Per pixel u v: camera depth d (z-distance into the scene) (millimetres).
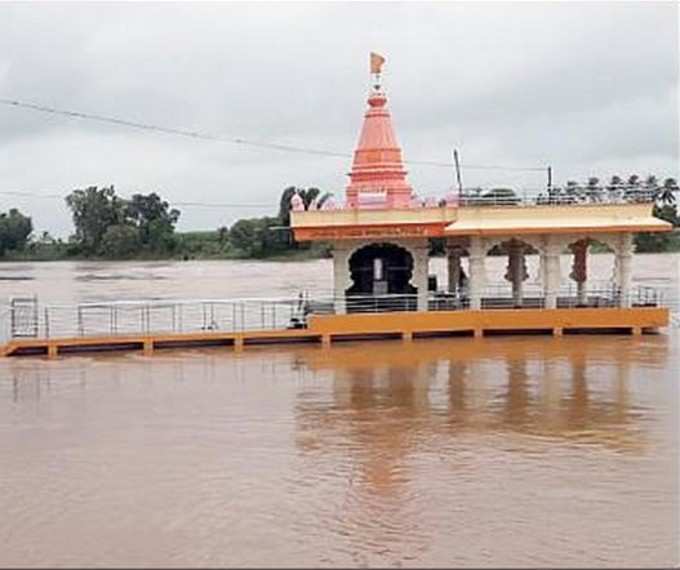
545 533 12500
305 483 14891
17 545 12258
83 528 12891
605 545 12055
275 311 38562
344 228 31266
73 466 16172
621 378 23734
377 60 33500
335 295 32094
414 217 31422
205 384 24062
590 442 17266
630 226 31422
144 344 30172
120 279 81500
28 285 73312
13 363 27906
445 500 13906
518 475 15156
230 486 14773
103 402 21891
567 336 31438
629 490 14281
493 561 11516
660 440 17359
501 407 20547
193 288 65000
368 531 12609
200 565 11391
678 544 12070
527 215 31750
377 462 16094
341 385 23578
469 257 32531
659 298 40250
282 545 12070
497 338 31281
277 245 120250
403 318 31328
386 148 33094
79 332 31219
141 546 12133
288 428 18828
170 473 15602
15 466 16234
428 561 11508
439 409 20469
